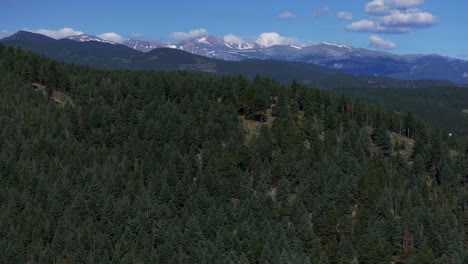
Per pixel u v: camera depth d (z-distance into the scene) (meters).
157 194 149.38
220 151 171.88
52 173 153.00
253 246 122.12
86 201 140.38
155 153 168.88
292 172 165.12
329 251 125.38
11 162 154.50
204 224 133.62
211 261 116.94
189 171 163.50
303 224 133.25
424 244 130.12
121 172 157.62
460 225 147.00
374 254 123.12
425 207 148.50
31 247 122.62
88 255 118.75
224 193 154.00
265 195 154.75
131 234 129.38
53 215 134.50
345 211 147.75
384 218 141.75
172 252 121.88
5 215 129.75
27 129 173.88
